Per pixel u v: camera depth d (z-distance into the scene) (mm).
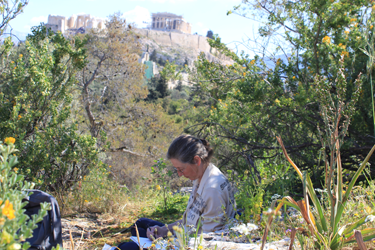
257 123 5965
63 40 6160
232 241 2043
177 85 62344
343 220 1943
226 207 2486
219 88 8227
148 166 13961
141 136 15523
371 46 2623
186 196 6910
